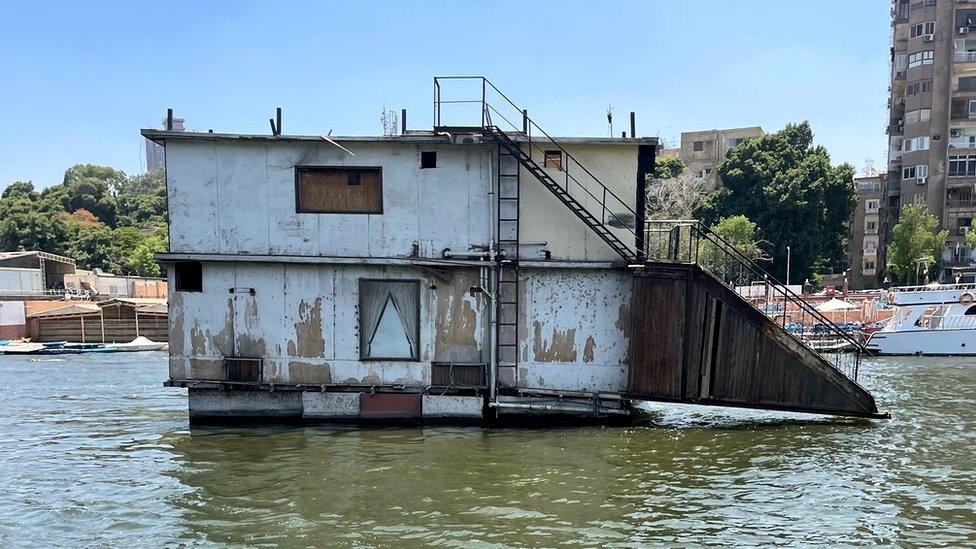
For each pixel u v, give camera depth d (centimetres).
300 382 1401
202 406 1416
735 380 1361
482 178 1390
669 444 1266
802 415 1558
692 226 1452
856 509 915
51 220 7344
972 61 5712
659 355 1351
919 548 784
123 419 1568
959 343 3228
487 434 1332
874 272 6894
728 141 7444
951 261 5756
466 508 909
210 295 1392
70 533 835
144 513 901
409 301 1403
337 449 1216
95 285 5325
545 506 919
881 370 2644
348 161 1388
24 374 2553
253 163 1382
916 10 5888
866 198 6925
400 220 1393
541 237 1397
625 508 912
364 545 786
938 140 5819
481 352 1402
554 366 1397
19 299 4488
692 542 798
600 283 1392
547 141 1380
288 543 794
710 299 1347
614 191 1408
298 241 1390
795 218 5644
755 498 957
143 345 3609
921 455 1195
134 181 11956
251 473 1077
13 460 1178
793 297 1495
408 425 1395
